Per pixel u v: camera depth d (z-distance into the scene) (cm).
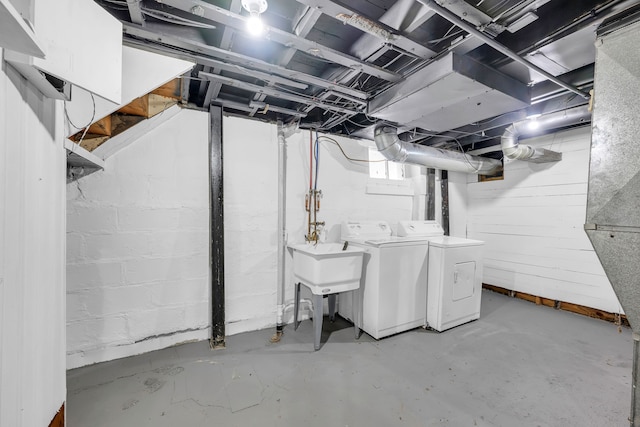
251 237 266
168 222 231
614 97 111
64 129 104
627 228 107
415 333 269
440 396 177
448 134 341
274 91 215
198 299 244
